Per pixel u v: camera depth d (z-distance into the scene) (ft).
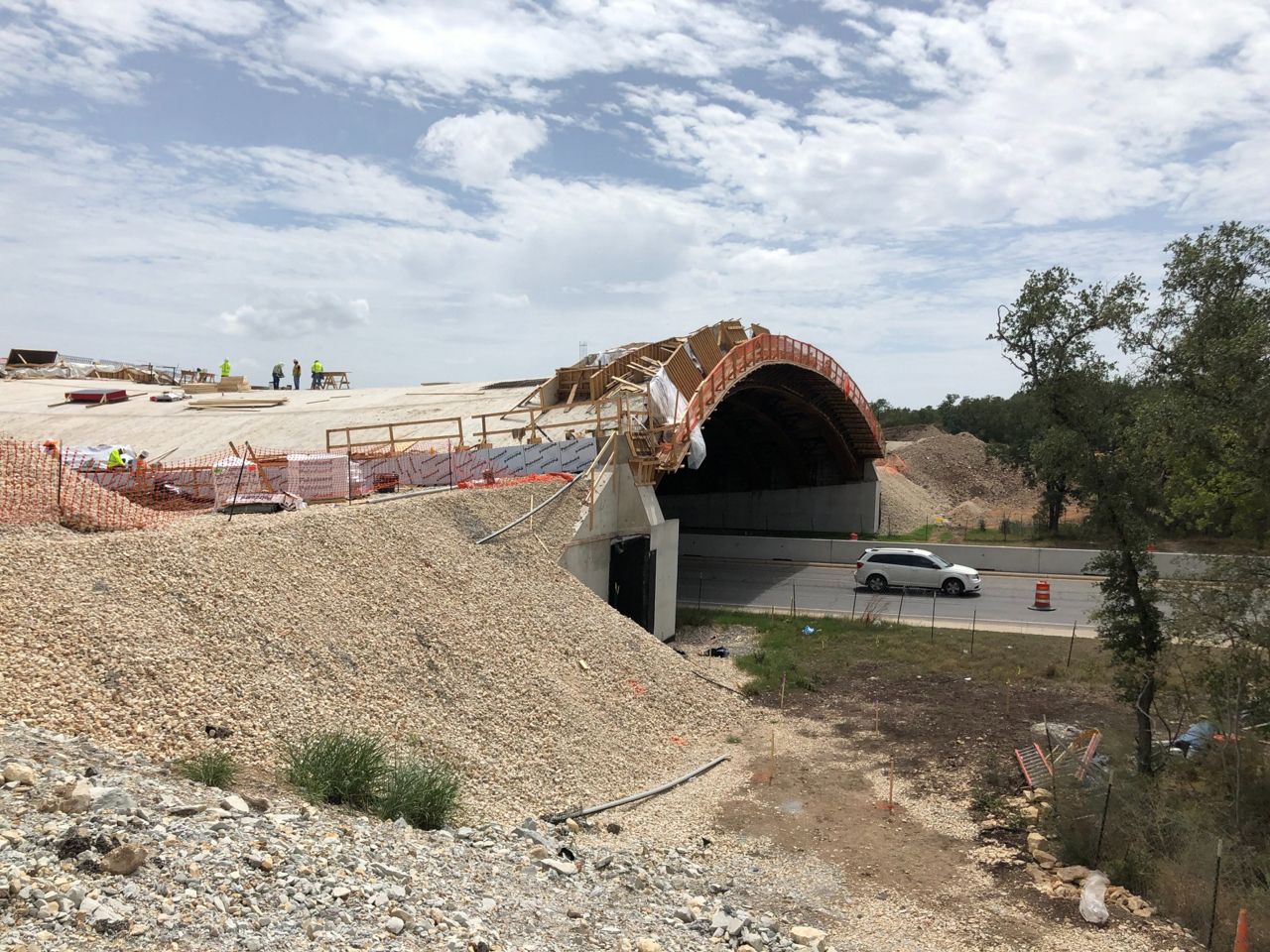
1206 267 46.91
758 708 66.18
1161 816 39.81
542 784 43.52
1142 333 48.52
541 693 52.26
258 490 77.71
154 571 40.75
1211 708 46.29
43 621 33.17
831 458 176.45
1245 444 43.78
